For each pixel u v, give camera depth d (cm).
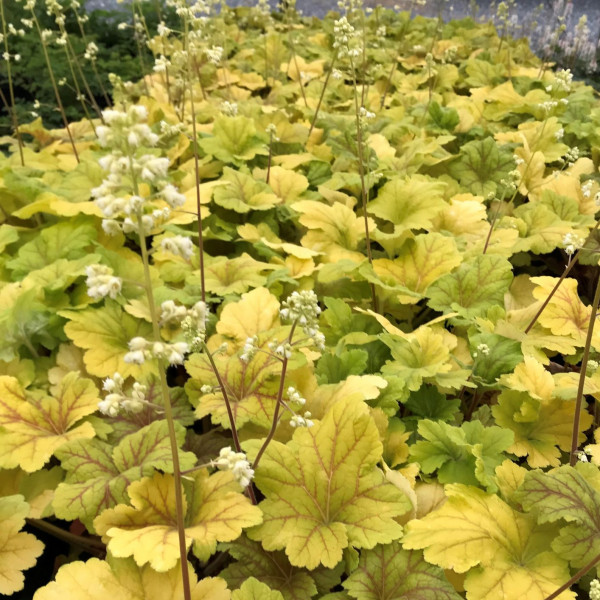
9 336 54
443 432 47
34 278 59
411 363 53
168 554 35
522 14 209
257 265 65
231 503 39
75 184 76
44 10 163
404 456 47
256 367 48
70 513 39
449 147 104
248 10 197
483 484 43
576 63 152
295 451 43
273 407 47
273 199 77
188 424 48
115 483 40
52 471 46
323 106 119
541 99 110
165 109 107
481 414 53
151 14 173
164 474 41
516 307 69
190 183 82
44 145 116
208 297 65
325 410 47
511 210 84
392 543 40
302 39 166
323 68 147
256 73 141
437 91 129
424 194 72
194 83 125
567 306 59
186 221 71
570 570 40
